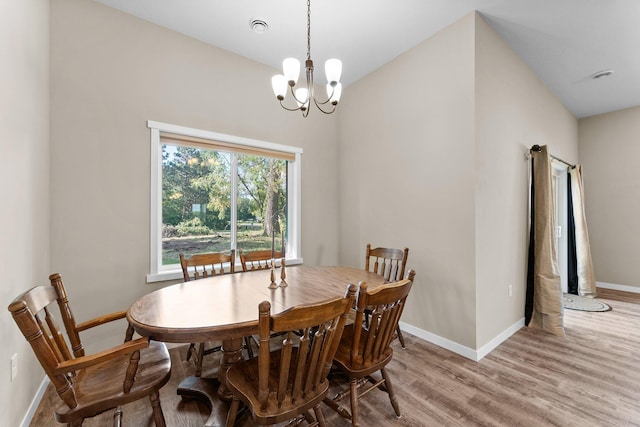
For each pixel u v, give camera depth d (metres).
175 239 2.68
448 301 2.50
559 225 4.40
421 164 2.75
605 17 2.40
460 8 2.31
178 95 2.60
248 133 3.02
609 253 4.55
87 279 2.18
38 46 1.86
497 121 2.61
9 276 1.46
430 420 1.61
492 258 2.53
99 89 2.24
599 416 1.64
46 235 1.98
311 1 2.24
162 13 2.38
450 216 2.49
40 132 1.89
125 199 2.34
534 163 3.09
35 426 1.59
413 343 2.61
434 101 2.63
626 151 4.39
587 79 3.47
